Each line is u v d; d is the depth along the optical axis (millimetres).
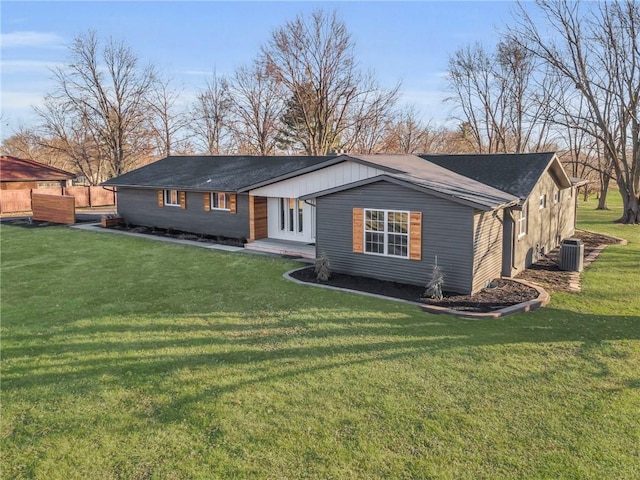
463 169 16891
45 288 12711
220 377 7355
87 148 45625
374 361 7875
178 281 13398
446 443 5605
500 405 6457
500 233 13414
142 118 44312
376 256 13219
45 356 8203
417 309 10617
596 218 30922
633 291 12266
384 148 44969
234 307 10867
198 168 24344
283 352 8273
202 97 49062
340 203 13719
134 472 5168
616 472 5051
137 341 8852
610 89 28672
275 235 19859
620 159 30453
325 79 41438
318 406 6469
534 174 15102
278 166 21141
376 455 5398
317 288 12469
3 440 5785
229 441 5699
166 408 6469
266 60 42250
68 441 5746
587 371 7484
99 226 25141
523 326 9547
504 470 5109
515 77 40156
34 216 27375
